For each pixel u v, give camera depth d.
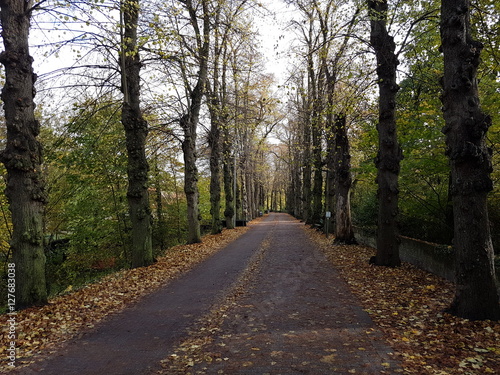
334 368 4.20
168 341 5.37
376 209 17.30
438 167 11.15
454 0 5.89
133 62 11.71
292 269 11.06
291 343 5.05
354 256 12.77
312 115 18.28
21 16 7.46
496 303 5.55
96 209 16.33
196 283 9.54
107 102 12.86
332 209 21.69
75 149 13.41
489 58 10.12
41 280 7.58
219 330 5.76
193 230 18.84
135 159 11.95
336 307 6.82
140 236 12.05
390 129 10.41
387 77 10.39
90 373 4.36
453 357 4.35
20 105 7.36
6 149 7.34
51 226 16.62
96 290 8.80
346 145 16.06
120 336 5.66
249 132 34.28
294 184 53.03
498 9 9.38
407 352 4.57
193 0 14.75
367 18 10.24
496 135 9.84
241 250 16.25
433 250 9.32
